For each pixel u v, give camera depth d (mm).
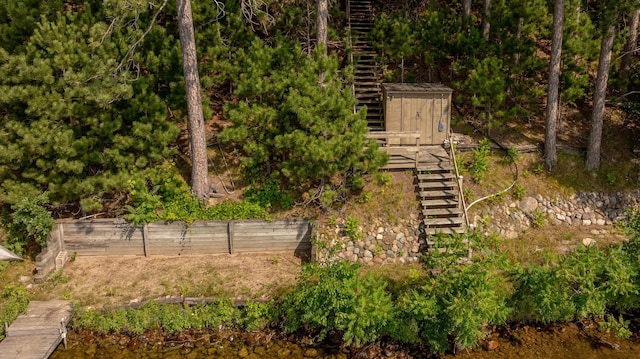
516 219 14102
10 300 11812
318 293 10555
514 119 17016
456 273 10227
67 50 12492
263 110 13352
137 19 13164
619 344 10875
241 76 14039
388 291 11773
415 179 14383
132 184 13383
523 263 12695
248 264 13055
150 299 11688
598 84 14656
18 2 12445
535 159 15445
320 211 13781
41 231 12625
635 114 16188
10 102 12055
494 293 10328
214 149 15656
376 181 14266
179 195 13859
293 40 17031
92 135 13414
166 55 14008
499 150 15703
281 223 13375
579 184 15016
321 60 13570
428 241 12812
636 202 14617
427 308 10055
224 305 11570
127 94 12719
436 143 15938
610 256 11031
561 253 12945
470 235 11172
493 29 16516
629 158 15586
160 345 11039
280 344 11031
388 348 10805
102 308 11594
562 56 15562
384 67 18156
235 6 15633
